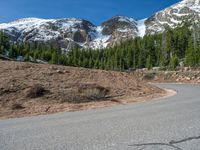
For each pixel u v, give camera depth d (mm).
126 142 5922
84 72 23266
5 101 14469
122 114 10359
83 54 122375
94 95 16906
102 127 7688
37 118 10383
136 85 23375
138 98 18281
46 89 16953
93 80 21516
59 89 17312
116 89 20312
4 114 12289
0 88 15875
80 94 16891
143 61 99625
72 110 13188
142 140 6059
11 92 15680
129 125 7852
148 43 103312
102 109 12781
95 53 126312
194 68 70688
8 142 6270
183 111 10594
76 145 5809
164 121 8359
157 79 57594
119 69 101250
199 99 15695
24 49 107250
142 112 10758
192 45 80438
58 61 106062
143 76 60219
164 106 12727
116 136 6496
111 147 5570
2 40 108438
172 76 55969
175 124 7820
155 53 100500
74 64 109625
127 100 17188
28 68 21406
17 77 18453
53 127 7996
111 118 9367
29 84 17266
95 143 5918
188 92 22969
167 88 30594
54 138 6508
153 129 7188
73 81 19859
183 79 52281
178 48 91875
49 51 115875
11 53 101000
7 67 20812
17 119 10477
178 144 5699
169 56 91438
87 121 8891
